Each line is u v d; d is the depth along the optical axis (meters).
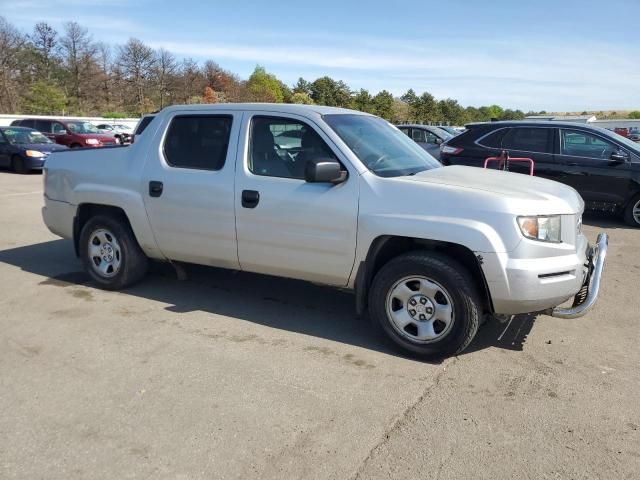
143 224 5.15
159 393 3.51
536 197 3.91
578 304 4.20
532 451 2.95
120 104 62.53
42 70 57.09
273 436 3.06
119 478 2.71
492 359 4.09
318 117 4.43
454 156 10.23
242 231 4.61
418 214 3.93
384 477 2.73
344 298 5.41
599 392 3.61
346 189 4.17
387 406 3.39
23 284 5.73
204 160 4.84
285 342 4.34
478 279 3.97
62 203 5.69
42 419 3.21
